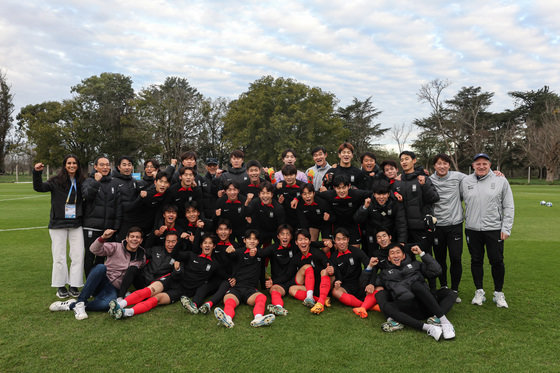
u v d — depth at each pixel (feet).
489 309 15.55
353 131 197.16
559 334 12.96
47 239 31.01
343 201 18.58
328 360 11.05
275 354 11.43
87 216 17.58
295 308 15.90
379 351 11.69
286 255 18.01
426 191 16.89
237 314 15.06
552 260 23.90
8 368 10.51
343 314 15.17
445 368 10.62
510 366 10.75
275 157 130.93
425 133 190.08
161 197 18.72
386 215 17.70
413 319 13.32
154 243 18.79
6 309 15.21
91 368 10.55
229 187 18.94
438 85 166.50
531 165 186.60
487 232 16.17
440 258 18.03
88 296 15.03
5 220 42.32
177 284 16.72
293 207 18.84
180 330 13.26
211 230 19.69
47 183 16.66
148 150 159.43
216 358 11.14
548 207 56.80
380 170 20.72
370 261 15.99
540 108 193.57
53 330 13.17
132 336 12.71
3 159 193.36
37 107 197.16
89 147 160.86
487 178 16.42
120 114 173.17
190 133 158.92
